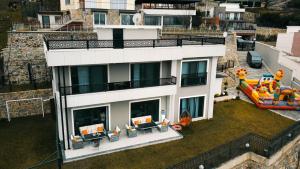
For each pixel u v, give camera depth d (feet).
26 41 86.38
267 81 87.66
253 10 257.14
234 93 90.94
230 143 49.01
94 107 54.24
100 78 54.54
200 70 64.69
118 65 55.16
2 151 50.80
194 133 60.13
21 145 53.26
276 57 114.62
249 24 207.21
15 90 69.82
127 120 58.95
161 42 56.85
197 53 61.11
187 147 53.57
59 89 47.88
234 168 49.60
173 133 58.59
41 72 84.79
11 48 84.94
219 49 63.57
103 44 50.08
